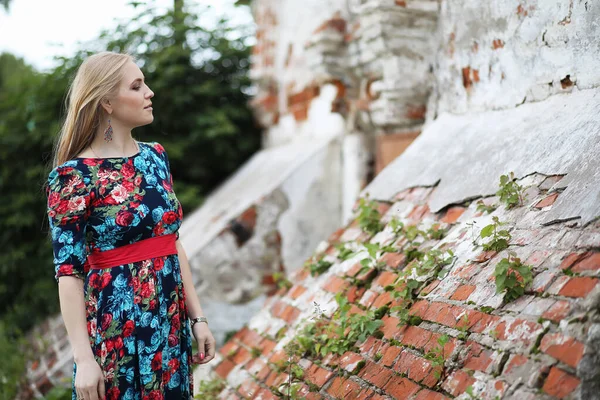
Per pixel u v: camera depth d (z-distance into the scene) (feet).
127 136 8.63
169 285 8.39
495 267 7.88
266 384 11.12
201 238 20.22
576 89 10.63
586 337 6.39
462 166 11.74
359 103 17.48
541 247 8.05
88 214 8.07
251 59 28.19
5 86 27.91
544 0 11.24
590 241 7.38
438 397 7.44
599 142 8.84
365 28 15.67
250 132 28.25
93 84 8.31
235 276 19.22
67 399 17.30
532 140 10.46
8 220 24.52
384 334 9.40
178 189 26.40
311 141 22.50
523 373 6.70
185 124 26.63
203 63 27.63
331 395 9.23
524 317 7.27
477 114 13.42
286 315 13.01
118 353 8.02
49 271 24.84
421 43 15.35
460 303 8.44
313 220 20.08
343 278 11.90
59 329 21.97
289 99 24.66
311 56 18.21
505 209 9.53
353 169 19.22
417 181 12.66
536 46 11.48
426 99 15.85
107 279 8.09
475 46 13.44
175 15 26.96
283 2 25.05
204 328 8.93
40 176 25.11
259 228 19.48
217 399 12.28
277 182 19.80
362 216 13.05
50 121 25.17
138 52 26.61
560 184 8.85
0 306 25.43
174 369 8.34
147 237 8.30
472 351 7.55
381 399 8.28
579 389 6.16
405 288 9.52
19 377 18.94
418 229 11.27
